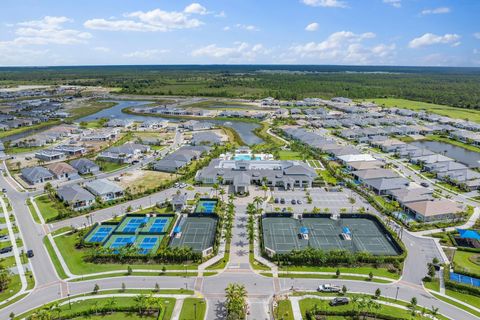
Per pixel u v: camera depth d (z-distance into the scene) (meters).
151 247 124.19
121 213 151.62
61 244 125.56
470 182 182.50
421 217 143.88
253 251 120.81
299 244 126.81
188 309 92.56
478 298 97.75
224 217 146.25
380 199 166.50
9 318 89.50
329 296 98.31
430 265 108.56
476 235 126.19
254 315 90.81
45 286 102.31
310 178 182.25
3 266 111.62
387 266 112.25
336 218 145.50
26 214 150.25
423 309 90.44
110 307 91.69
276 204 160.25
